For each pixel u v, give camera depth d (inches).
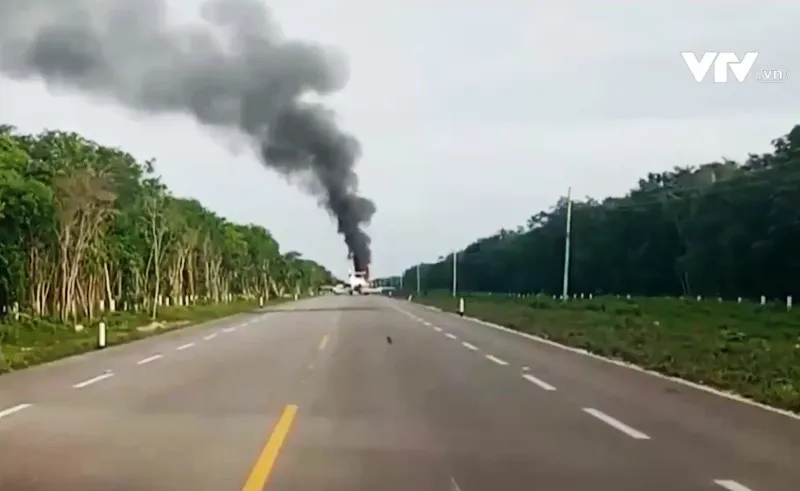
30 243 1861.5
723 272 2691.9
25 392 674.2
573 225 3870.6
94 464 395.5
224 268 4087.1
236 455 416.8
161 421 523.2
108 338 1407.5
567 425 507.5
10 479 365.4
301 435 473.7
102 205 1988.2
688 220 2886.3
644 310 2064.5
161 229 2508.6
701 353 934.4
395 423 515.5
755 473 376.5
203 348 1151.0
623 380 749.3
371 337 1348.4
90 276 2122.3
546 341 1264.8
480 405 593.6
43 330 1648.6
